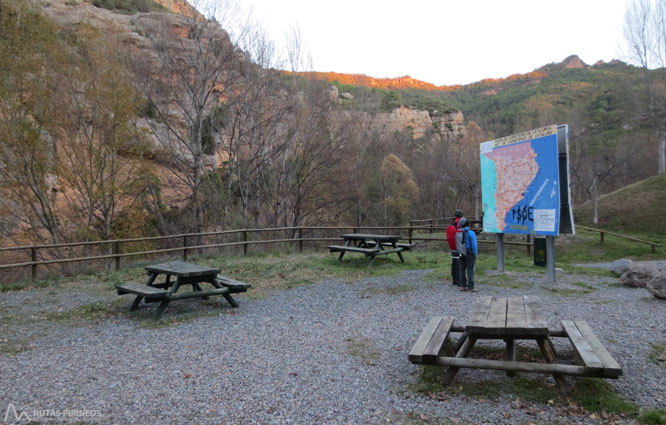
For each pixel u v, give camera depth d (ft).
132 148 60.70
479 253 56.54
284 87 75.25
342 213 103.71
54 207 58.70
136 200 66.03
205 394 12.82
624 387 12.72
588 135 163.43
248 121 73.26
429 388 12.84
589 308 23.12
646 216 83.82
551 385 12.87
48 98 53.47
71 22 77.56
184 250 41.78
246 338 18.63
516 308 15.23
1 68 50.08
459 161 140.77
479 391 12.57
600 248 61.72
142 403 12.28
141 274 37.14
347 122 88.33
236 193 79.87
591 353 11.99
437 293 27.73
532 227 32.53
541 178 31.63
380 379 13.79
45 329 20.67
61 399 12.65
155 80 64.54
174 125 69.41
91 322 21.93
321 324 20.86
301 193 80.28
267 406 11.95
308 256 46.26
